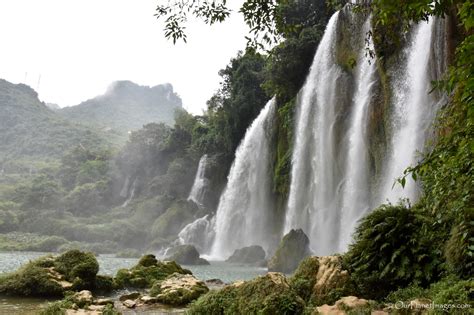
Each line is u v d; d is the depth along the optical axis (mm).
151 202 62562
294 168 37812
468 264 6773
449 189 6816
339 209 31188
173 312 9977
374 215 9383
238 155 50938
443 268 7816
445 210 7832
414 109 23734
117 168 76188
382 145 27406
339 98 33156
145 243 54500
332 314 6918
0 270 20766
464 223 6984
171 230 54938
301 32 38531
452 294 5793
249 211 46906
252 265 32312
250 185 47656
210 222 52500
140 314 9656
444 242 8117
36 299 11500
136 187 72250
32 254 37750
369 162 28719
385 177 25828
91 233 53375
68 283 12461
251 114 52125
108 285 13477
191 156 66375
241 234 47031
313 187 35219
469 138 4344
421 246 8328
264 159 46250
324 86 35219
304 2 39625
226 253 47312
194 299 11383
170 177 65688
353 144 30734
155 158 73875
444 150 4812
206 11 7617
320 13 39875
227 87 55750
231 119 53688
